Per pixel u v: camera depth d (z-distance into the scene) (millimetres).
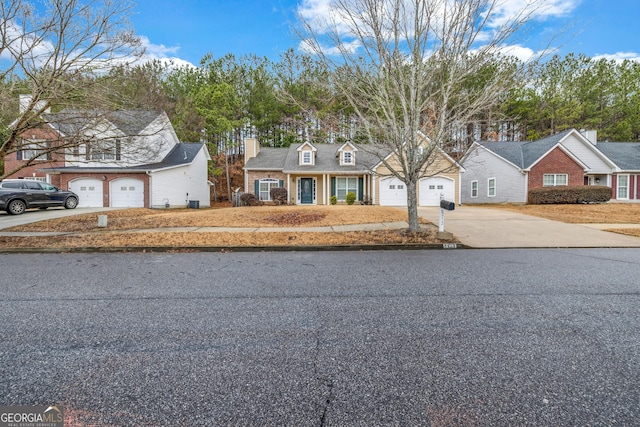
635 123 26641
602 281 4875
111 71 9172
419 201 19172
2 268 5926
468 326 3252
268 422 1896
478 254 7078
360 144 10031
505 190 20922
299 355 2688
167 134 21516
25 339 2988
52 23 8016
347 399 2104
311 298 4148
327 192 21141
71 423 1891
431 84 8711
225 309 3768
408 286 4648
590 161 20609
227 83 26703
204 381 2312
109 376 2379
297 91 21734
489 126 9531
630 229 9992
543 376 2363
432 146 8430
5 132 9586
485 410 1997
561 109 26078
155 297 4223
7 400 2098
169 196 19781
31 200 14648
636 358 2617
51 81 8258
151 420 1913
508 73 8031
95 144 9641
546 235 9117
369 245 7809
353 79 8758
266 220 11898
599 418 1920
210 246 7727
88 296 4266
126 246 7734
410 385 2256
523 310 3678
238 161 30359
